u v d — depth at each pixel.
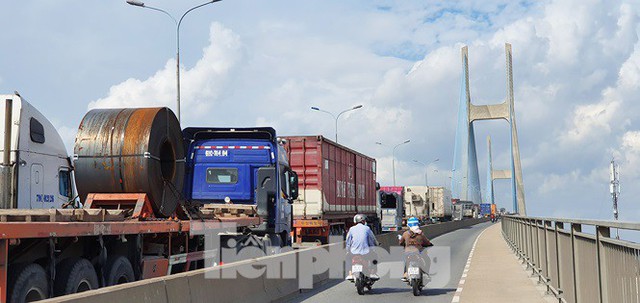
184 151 14.98
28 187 13.11
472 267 21.44
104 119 13.39
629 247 6.07
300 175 28.38
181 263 13.98
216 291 10.27
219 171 18.28
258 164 18.27
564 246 11.04
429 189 72.06
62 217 9.08
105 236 10.37
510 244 33.19
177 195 14.48
